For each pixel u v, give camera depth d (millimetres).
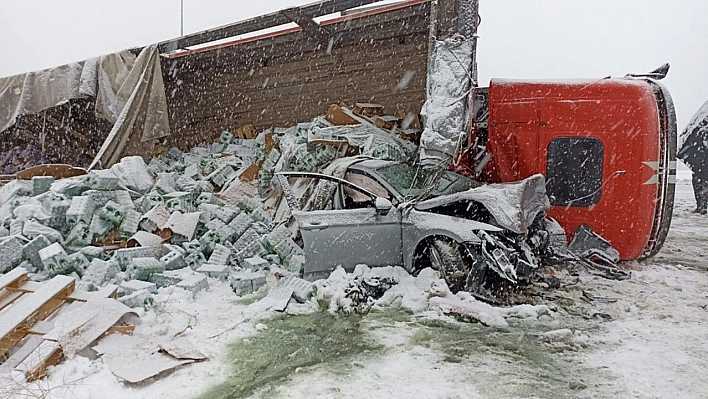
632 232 6715
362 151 7562
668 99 6887
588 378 3586
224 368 3740
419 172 6371
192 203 7430
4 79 10812
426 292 5262
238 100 11531
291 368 3750
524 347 4160
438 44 7023
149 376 3480
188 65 11883
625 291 5805
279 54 10852
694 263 7379
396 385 3467
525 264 5199
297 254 6371
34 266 5570
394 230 5664
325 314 4945
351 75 10062
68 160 12055
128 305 4695
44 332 3910
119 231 6387
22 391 3254
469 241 5109
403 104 9477
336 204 6441
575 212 6945
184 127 12125
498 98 7348
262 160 9359
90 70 10141
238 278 5578
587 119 6867
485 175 7445
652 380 3551
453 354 4008
